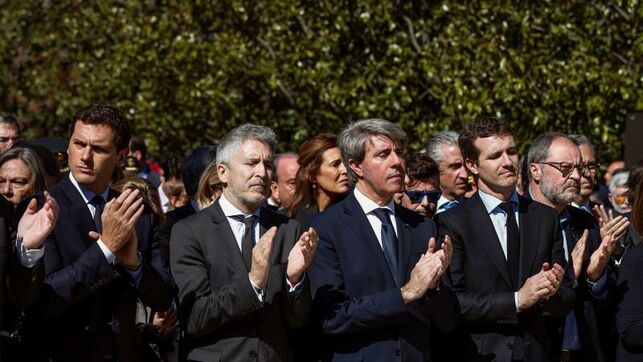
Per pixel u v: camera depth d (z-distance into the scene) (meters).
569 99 14.51
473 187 8.20
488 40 14.80
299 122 16.55
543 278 6.10
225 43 17.00
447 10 15.09
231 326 5.87
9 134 9.35
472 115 14.52
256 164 6.02
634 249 6.49
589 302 6.93
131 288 5.70
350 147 6.17
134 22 18.36
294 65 16.22
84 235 5.67
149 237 5.88
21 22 21.47
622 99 14.37
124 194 5.48
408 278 6.07
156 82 17.61
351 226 6.12
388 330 5.97
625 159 12.12
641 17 14.51
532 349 6.36
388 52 15.39
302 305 5.82
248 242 6.04
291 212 7.54
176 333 6.71
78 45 19.75
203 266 5.99
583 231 7.34
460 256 6.41
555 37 14.82
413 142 15.52
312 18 16.28
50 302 5.35
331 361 6.06
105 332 5.59
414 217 6.33
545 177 7.05
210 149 7.80
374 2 15.70
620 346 6.50
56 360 5.49
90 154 5.68
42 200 5.68
